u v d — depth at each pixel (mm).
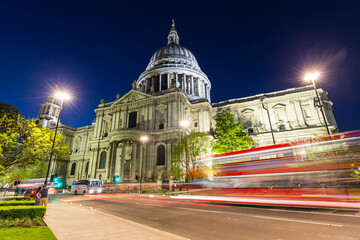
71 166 76188
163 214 14977
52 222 11469
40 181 56875
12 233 8734
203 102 63062
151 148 51594
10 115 23781
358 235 8367
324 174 19312
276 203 19578
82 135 80000
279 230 9508
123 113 61188
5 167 24016
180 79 83688
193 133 43375
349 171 18625
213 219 12680
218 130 46312
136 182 45031
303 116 56156
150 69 83625
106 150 59438
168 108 55469
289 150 20875
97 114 66188
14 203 15031
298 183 20406
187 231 9812
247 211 15531
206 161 39250
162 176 47406
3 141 22188
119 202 24438
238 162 24422
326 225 10141
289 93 61094
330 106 57656
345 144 19031
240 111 63812
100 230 9445
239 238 8461
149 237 8219
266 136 56750
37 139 25094
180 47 95938
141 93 59656
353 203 15883
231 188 24688
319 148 19641
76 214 14578
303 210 15203
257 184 22047
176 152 42094
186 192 34406
